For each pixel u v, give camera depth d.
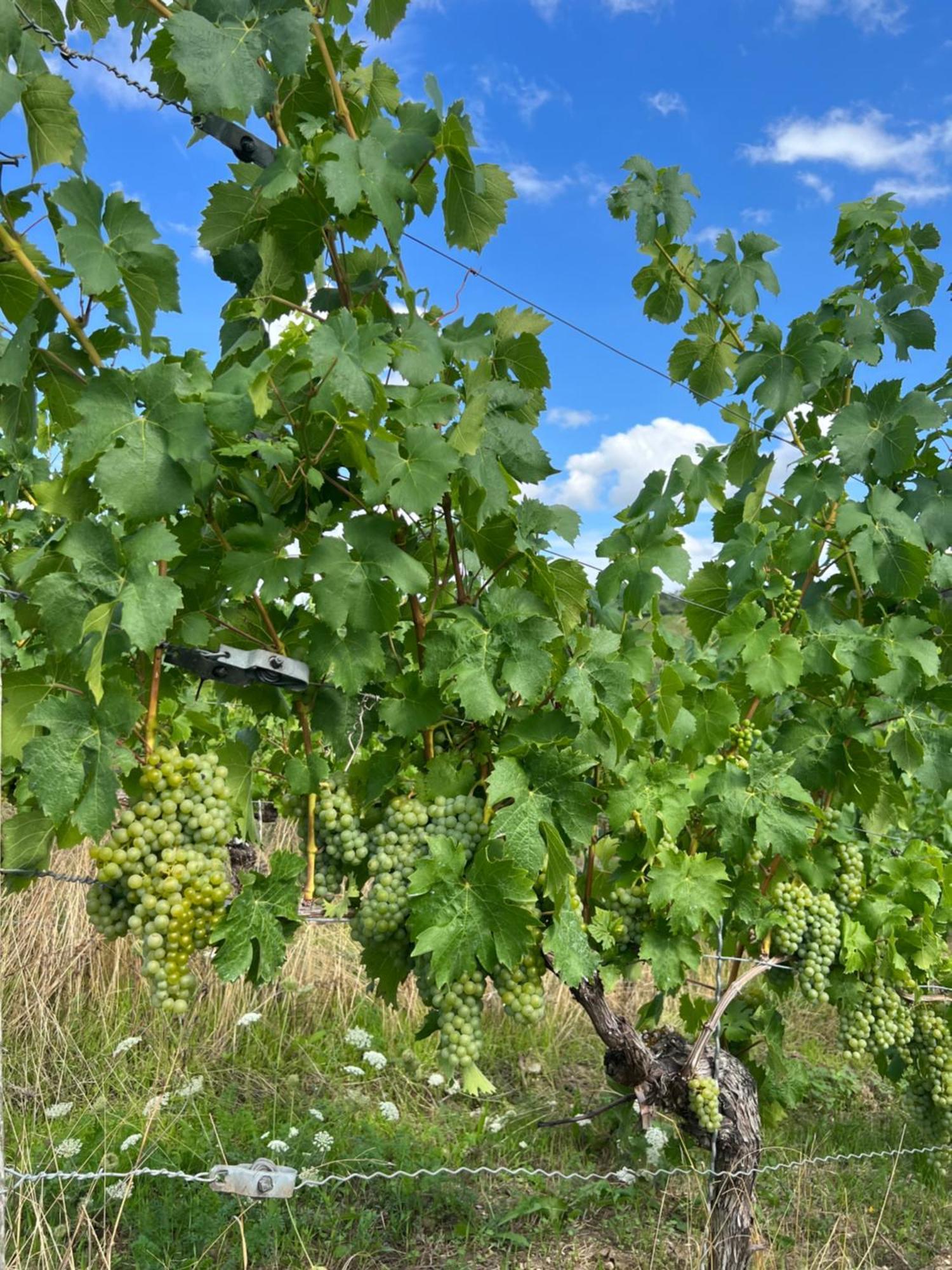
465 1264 3.76
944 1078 4.06
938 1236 4.29
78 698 2.02
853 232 4.36
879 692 4.00
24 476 4.27
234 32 2.09
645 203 4.05
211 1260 3.58
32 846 2.20
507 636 2.52
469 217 2.58
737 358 4.04
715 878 3.28
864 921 3.81
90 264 1.99
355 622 2.28
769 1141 4.83
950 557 4.10
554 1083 5.30
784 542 4.00
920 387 4.16
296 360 2.19
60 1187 3.68
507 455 2.61
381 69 2.64
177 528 2.21
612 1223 4.09
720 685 3.76
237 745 2.47
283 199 2.34
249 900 2.25
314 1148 4.21
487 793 2.57
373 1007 5.56
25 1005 4.84
